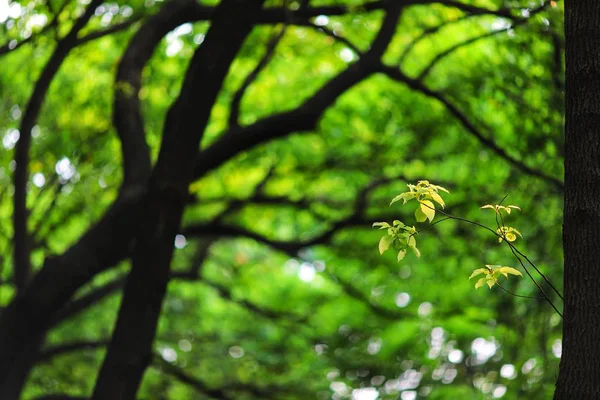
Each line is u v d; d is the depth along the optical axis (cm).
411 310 1623
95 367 1678
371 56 1091
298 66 1566
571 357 405
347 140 1541
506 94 1145
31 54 1180
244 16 864
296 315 1655
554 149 1102
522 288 1323
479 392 1412
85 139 1377
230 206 1342
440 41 1377
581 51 425
